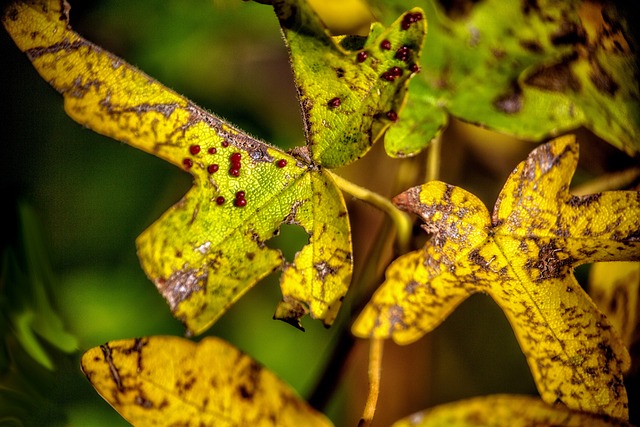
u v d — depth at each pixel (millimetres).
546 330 202
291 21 193
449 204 201
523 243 200
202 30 266
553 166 200
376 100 197
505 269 201
